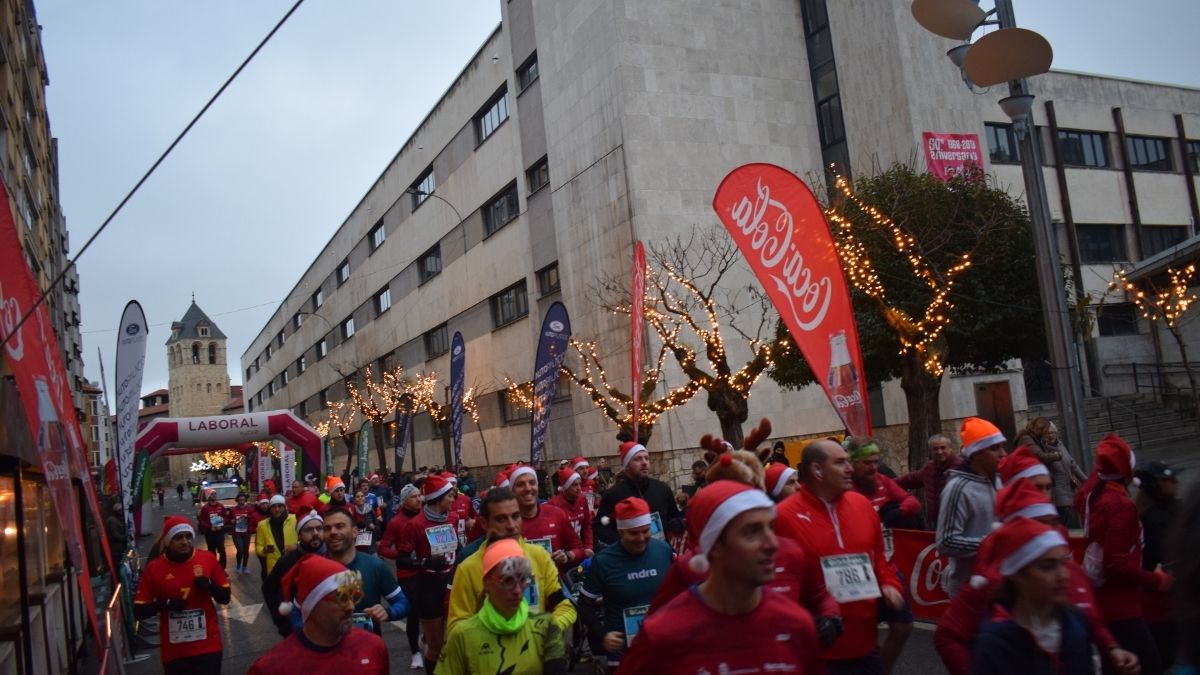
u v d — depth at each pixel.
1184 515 3.11
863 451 7.24
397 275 46.06
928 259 17.56
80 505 13.60
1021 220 18.78
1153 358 30.97
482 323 35.59
